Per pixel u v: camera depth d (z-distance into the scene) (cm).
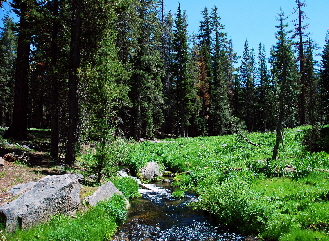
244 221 933
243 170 1494
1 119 4878
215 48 5284
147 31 3459
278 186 1211
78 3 1506
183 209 1179
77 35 1521
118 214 973
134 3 2589
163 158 2198
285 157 1733
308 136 1886
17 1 1752
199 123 4844
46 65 1833
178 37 4072
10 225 688
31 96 2519
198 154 2191
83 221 838
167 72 4778
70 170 1371
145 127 3972
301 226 828
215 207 1083
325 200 977
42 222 770
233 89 5844
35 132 2606
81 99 1653
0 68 4272
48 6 1630
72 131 1511
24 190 902
